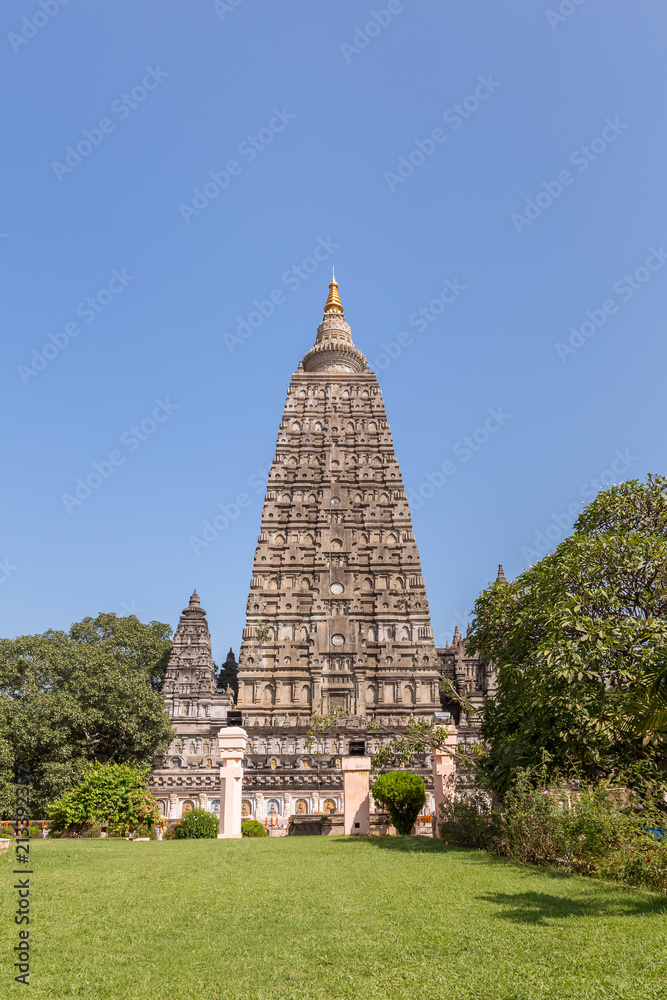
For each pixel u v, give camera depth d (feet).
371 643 260.21
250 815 207.82
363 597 268.62
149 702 216.54
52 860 72.84
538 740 84.17
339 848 87.97
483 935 41.04
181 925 44.14
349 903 50.03
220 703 255.29
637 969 34.47
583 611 88.43
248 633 258.78
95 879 60.54
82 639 274.36
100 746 219.61
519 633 94.17
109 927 43.70
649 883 56.44
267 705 247.91
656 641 80.84
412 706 247.91
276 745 232.73
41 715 196.85
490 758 95.20
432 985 32.91
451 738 121.39
